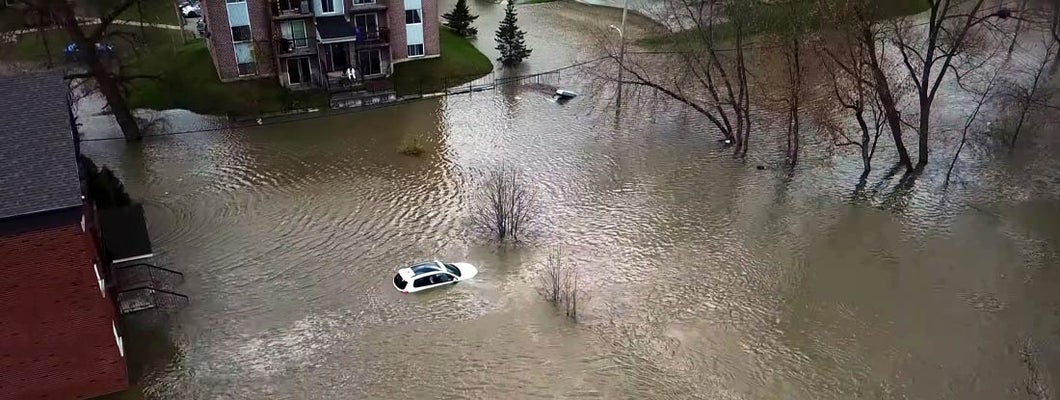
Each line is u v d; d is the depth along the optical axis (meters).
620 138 47.31
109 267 29.03
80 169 30.27
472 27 70.06
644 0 76.94
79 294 23.34
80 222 22.08
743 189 40.78
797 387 26.95
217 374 27.25
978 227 36.81
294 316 30.28
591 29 71.25
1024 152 44.06
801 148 45.62
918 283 32.69
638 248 35.19
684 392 26.66
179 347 28.50
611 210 38.53
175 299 30.86
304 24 52.00
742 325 30.09
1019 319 30.31
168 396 26.30
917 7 69.44
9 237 21.34
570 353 28.39
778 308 31.11
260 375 27.27
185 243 34.94
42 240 21.84
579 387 26.83
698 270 33.59
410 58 57.66
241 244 34.91
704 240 35.91
